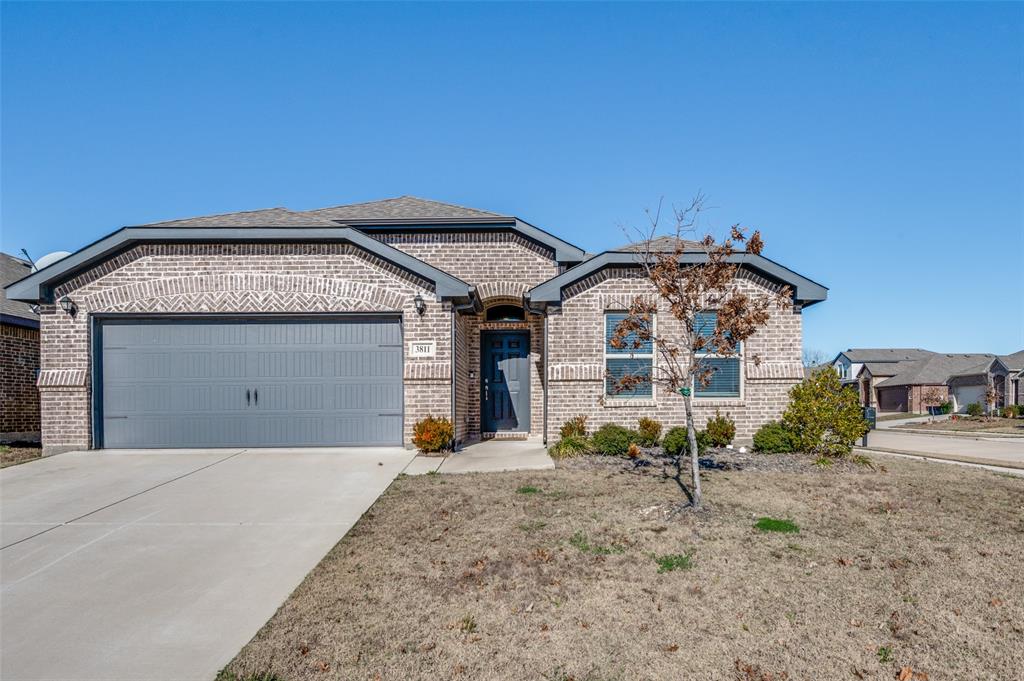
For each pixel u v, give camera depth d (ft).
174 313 38.88
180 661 13.39
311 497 27.17
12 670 13.05
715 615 14.98
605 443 35.60
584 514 23.21
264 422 39.32
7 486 29.63
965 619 14.76
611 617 14.92
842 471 31.53
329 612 15.39
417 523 22.61
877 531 21.29
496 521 22.53
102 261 38.75
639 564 18.25
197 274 38.93
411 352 38.81
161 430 39.22
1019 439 67.10
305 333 39.63
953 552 19.22
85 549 20.72
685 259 39.91
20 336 48.32
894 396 180.04
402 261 38.40
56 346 38.50
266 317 39.47
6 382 46.96
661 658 13.08
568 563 18.39
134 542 21.39
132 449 38.93
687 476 29.86
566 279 40.27
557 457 35.78
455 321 39.81
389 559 19.04
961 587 16.52
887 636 14.01
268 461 35.27
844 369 213.25
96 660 13.46
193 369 39.42
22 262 60.18
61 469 33.40
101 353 39.27
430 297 38.99
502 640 13.88
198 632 14.75
